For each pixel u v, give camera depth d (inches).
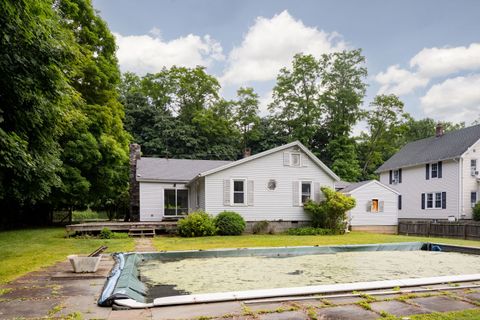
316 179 732.7
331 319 157.9
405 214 1129.4
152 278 289.1
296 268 341.7
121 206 1108.5
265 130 1626.5
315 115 1464.1
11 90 259.9
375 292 209.9
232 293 195.8
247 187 688.4
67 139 711.1
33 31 262.7
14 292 201.6
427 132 1961.1
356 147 1521.9
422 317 160.6
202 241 532.1
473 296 203.0
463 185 920.3
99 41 852.6
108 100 860.6
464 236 652.7
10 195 324.8
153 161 887.1
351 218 794.8
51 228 745.0
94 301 183.9
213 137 1521.9
